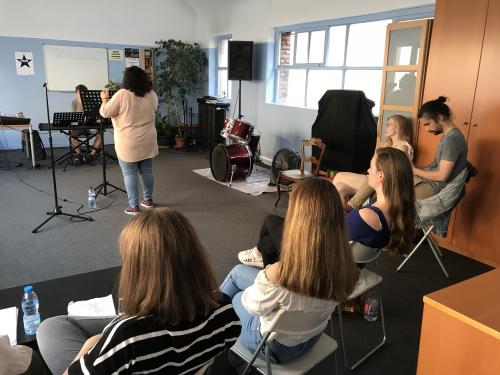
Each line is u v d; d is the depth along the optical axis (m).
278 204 4.59
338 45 5.40
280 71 6.50
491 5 2.95
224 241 3.56
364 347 2.22
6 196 4.63
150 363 0.92
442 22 3.27
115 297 1.83
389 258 3.30
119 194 4.82
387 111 3.88
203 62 8.41
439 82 3.36
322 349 1.57
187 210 4.34
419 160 3.61
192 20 8.49
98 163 6.39
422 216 2.95
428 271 3.10
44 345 1.44
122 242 0.99
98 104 4.79
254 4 6.66
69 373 0.90
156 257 0.95
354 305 2.51
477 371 1.26
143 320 0.93
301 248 1.29
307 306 1.32
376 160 1.99
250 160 5.40
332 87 5.57
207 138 7.67
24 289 1.81
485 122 3.10
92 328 1.58
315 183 1.36
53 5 7.14
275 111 6.44
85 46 7.54
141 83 3.85
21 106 7.27
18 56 7.07
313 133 4.90
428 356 1.40
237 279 1.90
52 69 7.36
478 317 1.25
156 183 5.35
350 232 1.92
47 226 3.78
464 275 3.05
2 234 3.56
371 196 3.05
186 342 0.97
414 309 2.59
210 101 7.53
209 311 1.03
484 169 3.15
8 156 6.75
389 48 3.77
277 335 1.38
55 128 5.47
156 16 8.09
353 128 4.42
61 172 5.79
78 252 3.27
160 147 7.92
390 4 4.45
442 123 2.98
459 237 3.39
